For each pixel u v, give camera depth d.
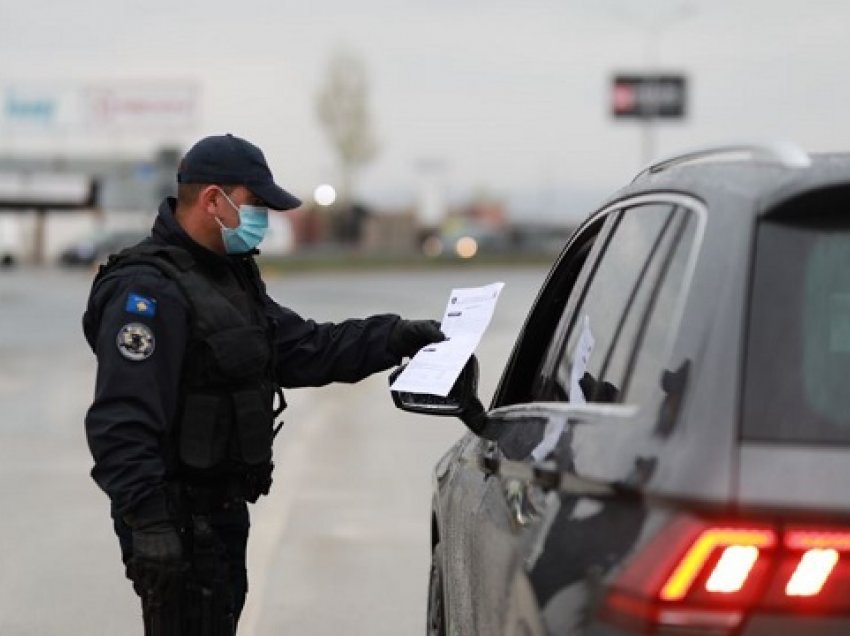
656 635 6.55
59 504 27.92
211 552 11.59
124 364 11.09
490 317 11.54
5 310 104.00
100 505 27.81
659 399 7.17
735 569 6.45
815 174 7.26
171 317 11.22
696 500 6.55
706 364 6.93
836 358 6.84
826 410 6.71
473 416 11.00
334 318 89.44
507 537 8.60
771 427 6.69
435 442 36.75
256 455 11.67
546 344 11.16
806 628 6.44
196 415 11.41
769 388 6.77
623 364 8.15
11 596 20.67
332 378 13.03
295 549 23.67
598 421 7.84
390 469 32.03
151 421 11.09
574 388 9.09
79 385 51.78
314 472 31.56
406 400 11.62
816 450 6.59
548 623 7.37
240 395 11.55
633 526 6.88
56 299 120.38
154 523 11.09
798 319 6.93
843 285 7.03
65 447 35.78
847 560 6.42
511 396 11.62
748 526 6.45
